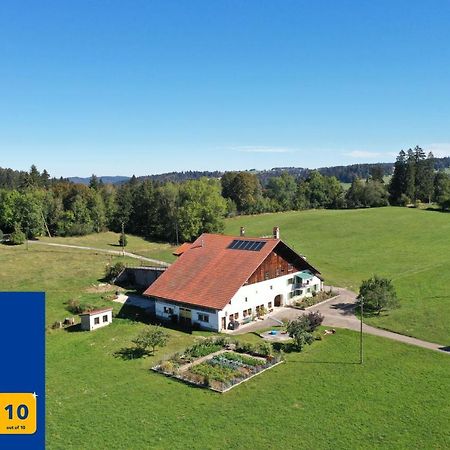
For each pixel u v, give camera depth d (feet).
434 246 347.36
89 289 255.70
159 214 465.47
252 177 604.49
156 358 158.81
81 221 476.13
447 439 106.52
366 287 208.33
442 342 169.58
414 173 604.49
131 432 110.93
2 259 320.70
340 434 108.99
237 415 118.52
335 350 162.91
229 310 189.47
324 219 497.46
